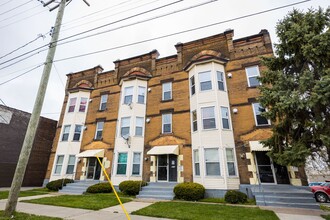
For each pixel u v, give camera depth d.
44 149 22.44
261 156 12.66
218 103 13.91
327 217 7.36
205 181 12.41
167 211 8.23
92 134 18.78
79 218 7.12
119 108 18.03
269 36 15.01
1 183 18.72
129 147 15.89
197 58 16.84
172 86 17.03
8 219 6.63
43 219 6.74
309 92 8.09
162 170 14.95
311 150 8.12
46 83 8.96
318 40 8.05
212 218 7.16
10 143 20.02
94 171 17.28
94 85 21.19
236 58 15.41
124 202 10.52
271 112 8.79
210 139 13.24
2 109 19.83
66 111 20.30
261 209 8.74
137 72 19.36
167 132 15.71
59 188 15.70
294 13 9.31
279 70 9.27
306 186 11.01
